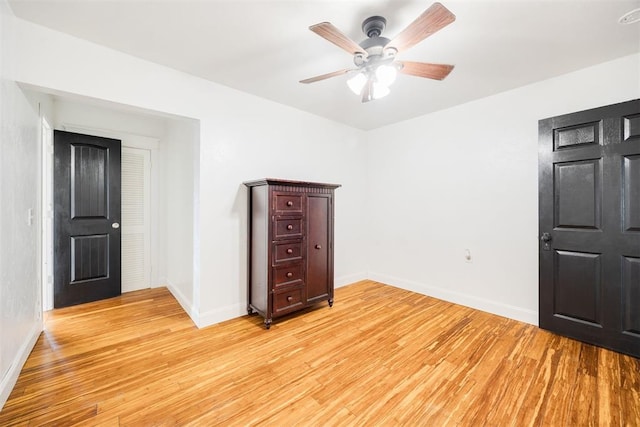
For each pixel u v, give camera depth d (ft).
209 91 8.32
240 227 9.07
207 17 5.53
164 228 12.39
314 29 4.57
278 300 8.38
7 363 5.19
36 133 6.97
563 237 7.55
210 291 8.42
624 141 6.61
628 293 6.59
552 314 7.78
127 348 6.94
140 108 7.15
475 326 8.25
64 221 9.70
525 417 4.73
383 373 5.96
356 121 12.12
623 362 6.30
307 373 5.95
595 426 4.52
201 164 8.21
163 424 4.56
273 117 9.90
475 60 7.10
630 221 6.57
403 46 5.20
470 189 9.86
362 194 13.38
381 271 12.94
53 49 5.91
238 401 5.10
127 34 6.10
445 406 4.99
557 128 7.61
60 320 8.57
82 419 4.64
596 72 7.34
